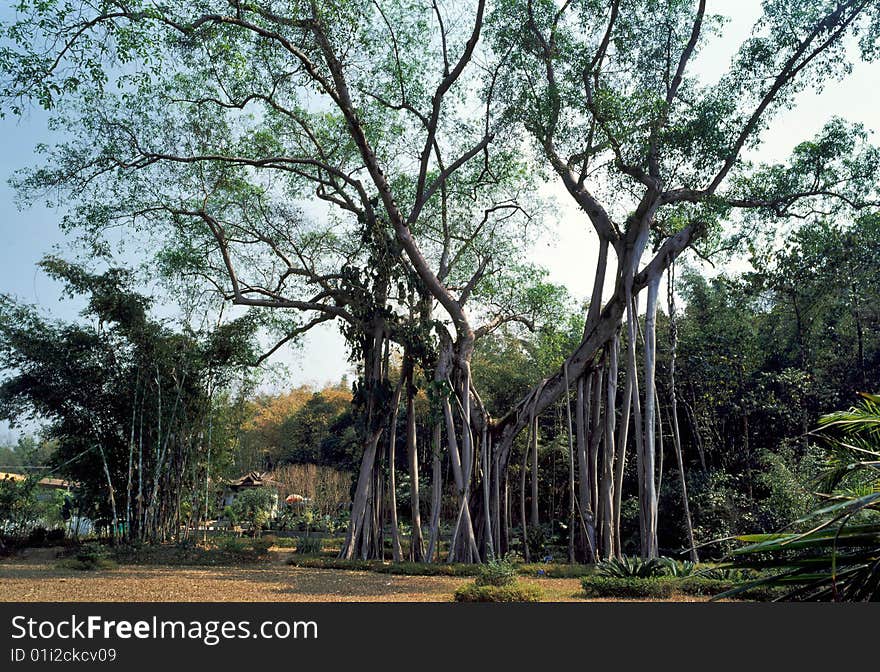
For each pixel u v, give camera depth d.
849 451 5.89
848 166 17.00
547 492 26.84
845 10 15.01
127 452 21.25
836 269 20.48
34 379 20.52
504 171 20.34
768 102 15.66
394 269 19.12
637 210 16.94
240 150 19.77
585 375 18.61
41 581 11.53
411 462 19.31
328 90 16.84
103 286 20.39
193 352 20.75
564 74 15.88
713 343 22.92
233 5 15.20
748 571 10.84
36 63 12.25
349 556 17.98
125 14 12.52
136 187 18.52
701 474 20.22
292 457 46.38
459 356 18.58
